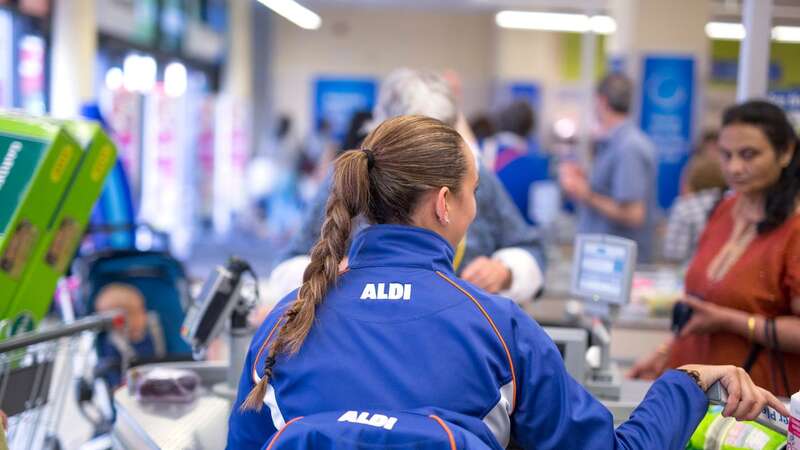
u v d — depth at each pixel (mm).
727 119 2693
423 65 21641
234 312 2520
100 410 3703
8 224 2879
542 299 5027
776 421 1792
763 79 3680
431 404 1574
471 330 1619
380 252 1716
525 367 1626
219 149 15555
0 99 8336
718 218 2922
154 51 13234
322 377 1617
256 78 20688
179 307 4324
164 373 2502
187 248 13250
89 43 9148
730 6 6816
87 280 4250
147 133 11508
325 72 21734
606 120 5594
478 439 1484
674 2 9148
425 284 1672
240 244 14867
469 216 1770
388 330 1631
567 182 5605
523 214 6039
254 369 1721
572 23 8883
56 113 8812
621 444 1644
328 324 1665
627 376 3072
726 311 2631
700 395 1755
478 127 7309
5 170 2969
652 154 5570
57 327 2768
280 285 2758
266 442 1610
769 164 2625
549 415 1619
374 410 1553
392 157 1719
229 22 18109
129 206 5375
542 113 19703
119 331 3383
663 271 5102
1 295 2867
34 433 2873
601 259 2572
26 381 2764
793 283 2580
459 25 21531
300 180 16500
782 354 2607
